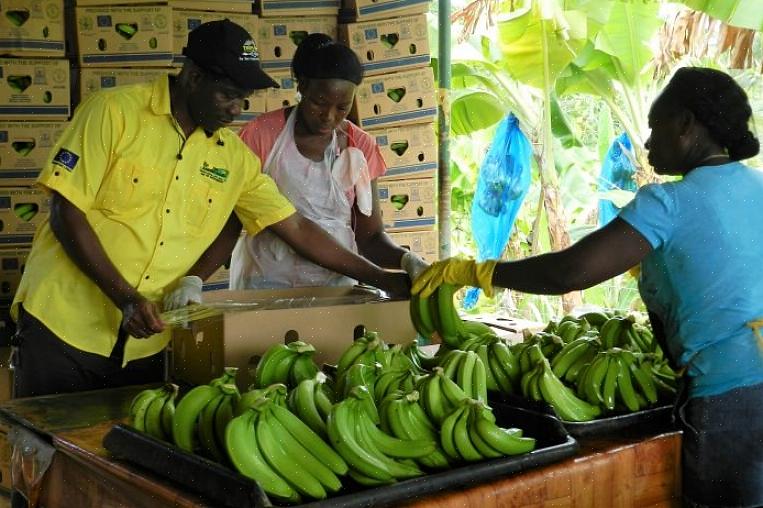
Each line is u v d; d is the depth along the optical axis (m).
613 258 2.16
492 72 6.92
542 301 7.77
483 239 6.59
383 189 4.51
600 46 6.47
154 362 3.04
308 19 4.42
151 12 4.12
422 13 4.41
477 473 1.78
